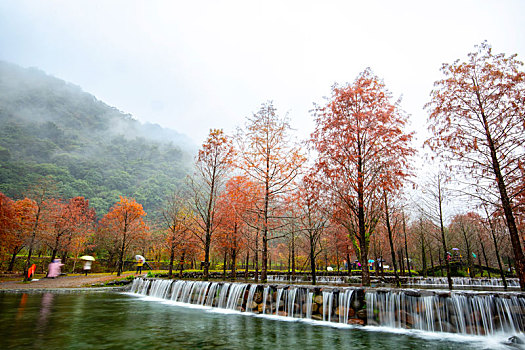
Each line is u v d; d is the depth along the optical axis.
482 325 10.16
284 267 49.19
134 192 129.12
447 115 14.91
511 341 9.27
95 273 44.22
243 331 11.05
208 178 23.22
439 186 19.45
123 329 11.30
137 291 25.31
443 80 15.40
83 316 13.92
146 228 46.03
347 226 16.66
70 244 44.06
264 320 13.09
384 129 14.84
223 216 22.88
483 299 10.37
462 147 14.34
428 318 10.92
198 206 24.44
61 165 144.00
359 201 15.49
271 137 21.09
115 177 143.75
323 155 16.06
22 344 9.01
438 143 14.86
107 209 104.75
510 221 12.66
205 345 9.16
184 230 27.12
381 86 16.02
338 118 15.67
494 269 37.22
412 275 34.03
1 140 151.50
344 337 10.15
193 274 33.09
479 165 14.14
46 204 38.94
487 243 35.25
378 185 14.71
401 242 34.50
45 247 47.72
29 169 117.25
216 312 15.20
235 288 16.28
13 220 33.75
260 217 20.17
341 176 15.60
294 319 13.27
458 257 37.00
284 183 20.12
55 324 12.02
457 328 10.43
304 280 29.80
